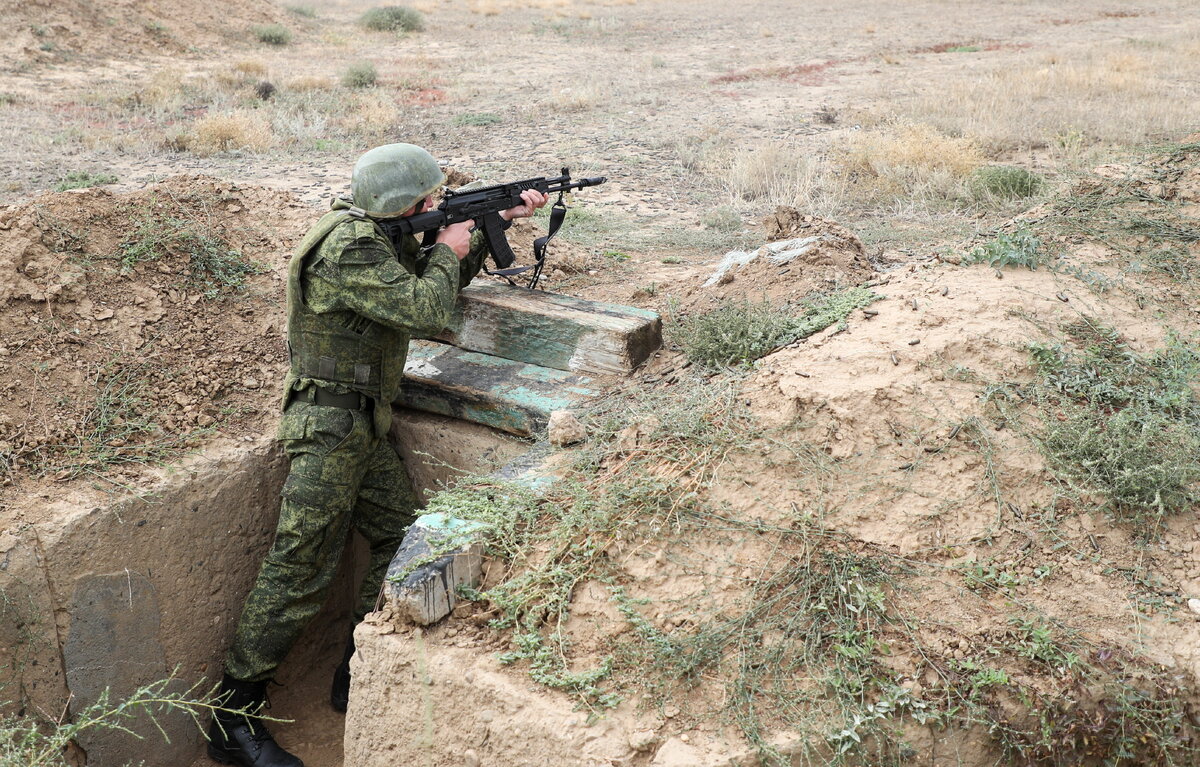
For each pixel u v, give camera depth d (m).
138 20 20.80
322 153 12.07
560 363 4.15
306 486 3.55
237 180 10.36
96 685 3.61
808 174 9.32
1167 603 2.81
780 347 3.86
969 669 2.60
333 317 3.49
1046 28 25.36
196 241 4.68
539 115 14.41
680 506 3.04
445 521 3.07
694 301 4.76
